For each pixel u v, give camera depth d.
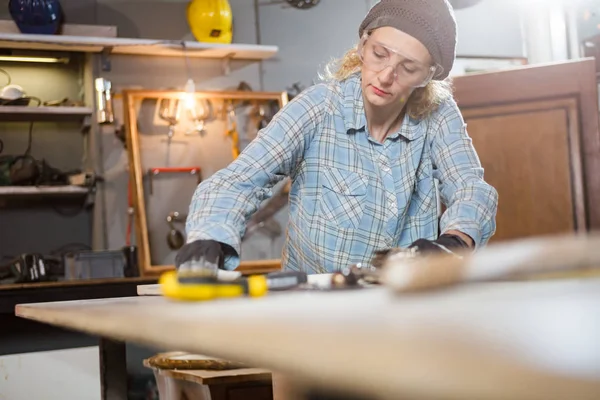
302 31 5.14
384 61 1.78
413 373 0.46
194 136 4.72
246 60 4.99
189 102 4.68
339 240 1.98
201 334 0.73
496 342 0.53
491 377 0.42
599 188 3.75
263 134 1.83
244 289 1.23
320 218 1.97
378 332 0.61
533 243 1.05
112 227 4.62
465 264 1.00
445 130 2.04
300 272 1.41
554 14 5.35
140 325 0.86
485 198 1.81
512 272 1.00
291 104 1.91
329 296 1.13
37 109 4.40
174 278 1.22
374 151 1.98
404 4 1.76
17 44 4.30
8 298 3.48
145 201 4.56
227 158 4.78
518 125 3.84
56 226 4.75
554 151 3.79
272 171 1.80
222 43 4.70
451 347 0.52
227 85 4.94
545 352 0.49
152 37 4.81
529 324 0.62
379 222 1.99
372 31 1.83
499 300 0.85
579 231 3.76
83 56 4.80
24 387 3.40
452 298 0.91
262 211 4.76
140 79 4.73
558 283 1.02
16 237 4.66
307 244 2.01
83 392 3.49
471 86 3.89
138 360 4.08
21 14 4.26
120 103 4.67
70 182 4.48
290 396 1.16
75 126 4.82
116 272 4.01
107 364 2.53
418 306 0.83
